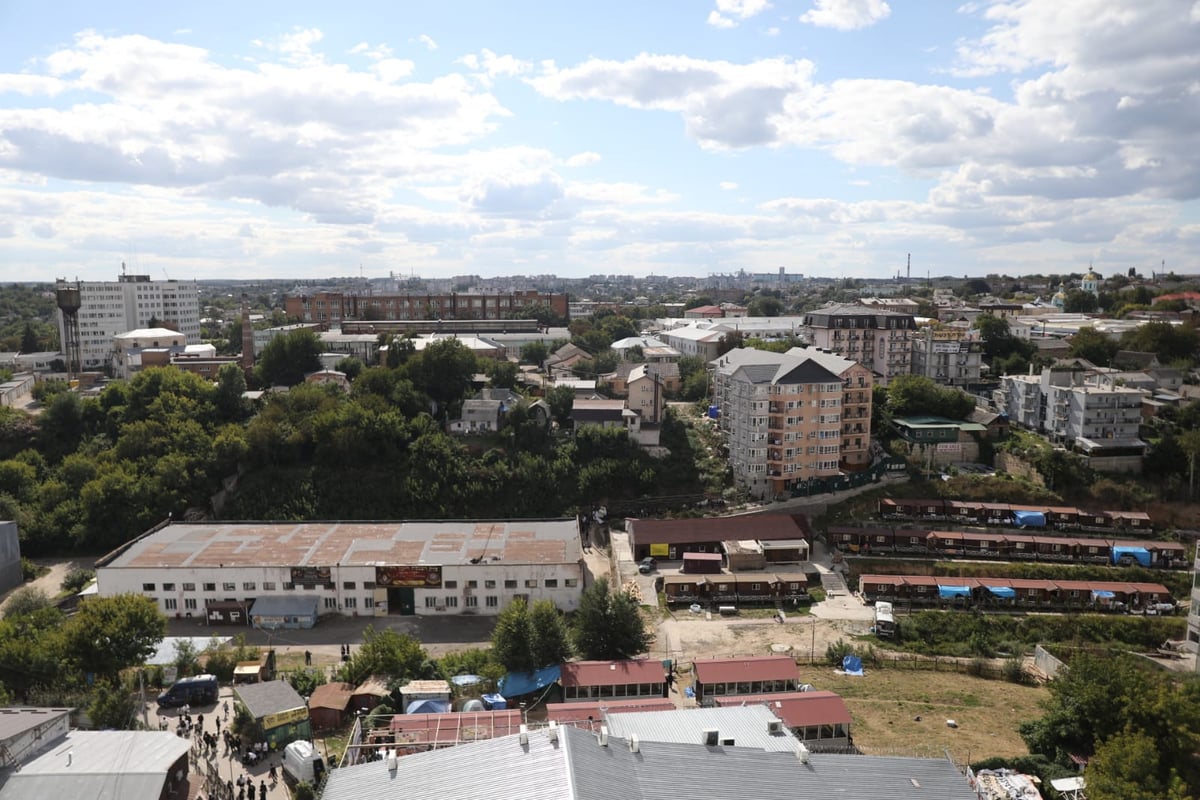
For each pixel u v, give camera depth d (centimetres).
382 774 4694
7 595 11344
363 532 11950
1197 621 9550
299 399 15112
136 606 7869
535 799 4166
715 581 11112
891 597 11119
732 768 4684
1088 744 6294
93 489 12875
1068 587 11081
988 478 13938
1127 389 14488
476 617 10681
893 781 4725
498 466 13975
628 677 7400
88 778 5331
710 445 15500
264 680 7888
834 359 15038
